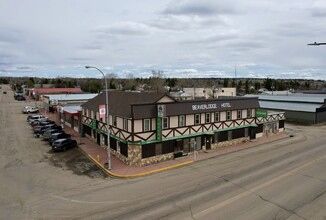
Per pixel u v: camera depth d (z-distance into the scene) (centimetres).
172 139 2795
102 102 3459
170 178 2238
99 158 2795
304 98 6275
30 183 2120
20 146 3344
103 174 2359
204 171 2411
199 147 3114
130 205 1694
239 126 3538
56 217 1543
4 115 6353
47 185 2078
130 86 14175
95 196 1853
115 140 2906
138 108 2550
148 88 13438
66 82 15900
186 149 2978
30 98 10812
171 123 2798
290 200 1739
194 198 1789
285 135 4203
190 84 17275
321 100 5834
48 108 6819
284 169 2427
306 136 4181
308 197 1786
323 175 2247
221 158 2866
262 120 3938
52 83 17288
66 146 3178
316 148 3303
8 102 9519
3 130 4459
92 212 1600
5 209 1658
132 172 2384
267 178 2180
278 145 3503
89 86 11850
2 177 2253
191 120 2975
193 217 1513
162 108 2544
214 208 1628
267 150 3219
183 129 2903
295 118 5794
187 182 2120
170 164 2631
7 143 3500
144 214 1560
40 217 1545
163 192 1911
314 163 2617
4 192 1938
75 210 1631
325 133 4456
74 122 4469
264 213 1556
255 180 2134
